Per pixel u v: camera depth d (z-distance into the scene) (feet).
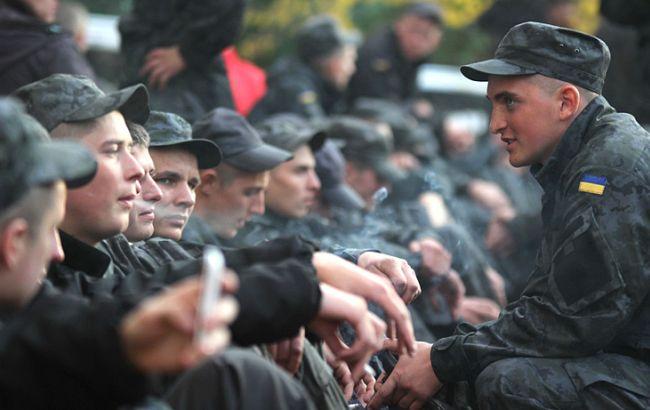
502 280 45.19
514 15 59.16
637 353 25.36
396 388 25.89
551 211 26.27
